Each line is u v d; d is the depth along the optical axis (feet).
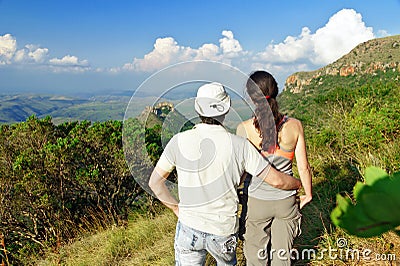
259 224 9.04
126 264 15.01
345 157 17.42
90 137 22.39
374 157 14.75
